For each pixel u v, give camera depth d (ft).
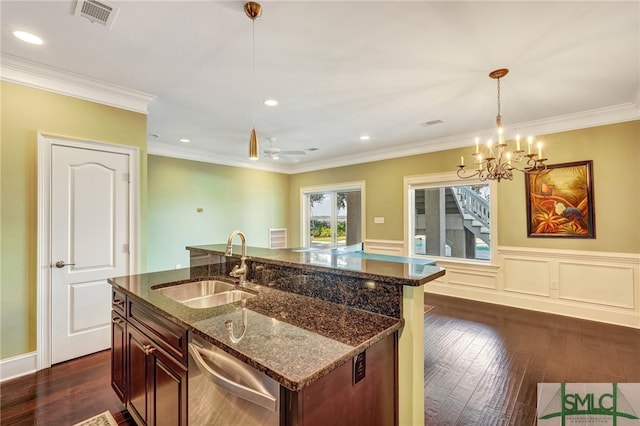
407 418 4.34
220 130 14.05
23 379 7.69
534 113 11.80
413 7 5.83
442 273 4.77
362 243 17.92
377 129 13.92
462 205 15.80
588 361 8.61
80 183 8.90
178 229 17.37
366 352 3.77
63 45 7.13
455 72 8.48
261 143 16.46
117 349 6.36
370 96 10.11
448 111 11.57
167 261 16.85
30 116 8.06
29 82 8.03
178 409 4.35
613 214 11.46
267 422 3.12
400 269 4.96
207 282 7.25
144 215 10.14
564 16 6.08
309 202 23.31
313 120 12.63
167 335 4.64
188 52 7.48
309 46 7.22
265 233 22.06
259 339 3.65
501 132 9.55
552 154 12.72
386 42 7.02
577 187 12.14
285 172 23.58
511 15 6.06
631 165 11.12
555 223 12.67
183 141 15.98
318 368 2.97
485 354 9.09
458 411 6.52
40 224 8.19
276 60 7.86
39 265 8.16
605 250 11.62
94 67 8.18
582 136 12.04
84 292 8.94
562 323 11.57
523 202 13.50
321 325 4.13
